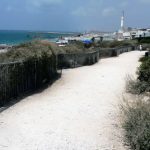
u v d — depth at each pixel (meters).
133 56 44.97
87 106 12.34
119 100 13.24
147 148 7.27
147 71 15.00
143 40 82.25
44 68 17.89
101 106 12.34
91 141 8.43
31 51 17.19
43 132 9.06
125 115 8.68
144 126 7.41
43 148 7.88
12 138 8.57
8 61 14.72
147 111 8.04
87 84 17.83
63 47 30.11
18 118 10.46
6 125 9.69
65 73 22.89
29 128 9.41
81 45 43.66
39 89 16.12
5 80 12.62
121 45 61.31
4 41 120.00
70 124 9.88
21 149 7.79
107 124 9.91
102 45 59.12
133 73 22.72
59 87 16.83
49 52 19.50
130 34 124.94
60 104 12.64
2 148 7.85
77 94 14.84
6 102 12.65
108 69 26.16
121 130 9.12
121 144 8.20
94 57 32.91
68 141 8.39
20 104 12.57
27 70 15.12
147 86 14.75
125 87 15.91
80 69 26.12
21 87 14.40
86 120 10.36
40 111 11.44
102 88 16.50
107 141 8.44
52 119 10.40
